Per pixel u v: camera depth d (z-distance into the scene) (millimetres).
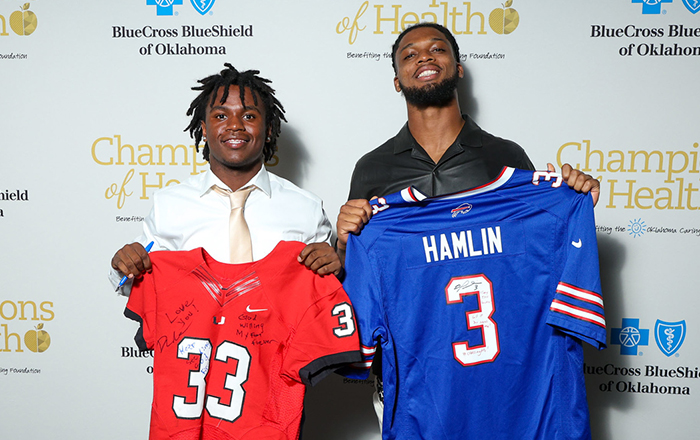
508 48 1576
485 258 1125
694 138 1574
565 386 1097
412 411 1125
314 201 1296
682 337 1623
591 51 1565
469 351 1116
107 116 1628
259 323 1063
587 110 1582
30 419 1718
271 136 1396
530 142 1600
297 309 1068
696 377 1630
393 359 1109
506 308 1120
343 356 1031
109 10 1593
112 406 1712
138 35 1602
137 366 1699
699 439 1649
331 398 1697
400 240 1129
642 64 1563
